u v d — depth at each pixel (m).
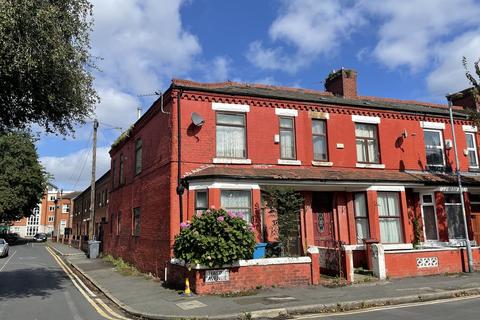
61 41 10.77
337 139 17.31
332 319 8.62
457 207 17.98
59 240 64.88
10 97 11.60
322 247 14.76
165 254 14.51
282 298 10.55
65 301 11.57
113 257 24.00
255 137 15.91
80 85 12.00
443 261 14.78
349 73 20.39
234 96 15.84
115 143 24.19
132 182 20.67
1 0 9.23
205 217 11.80
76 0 11.30
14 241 63.03
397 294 10.88
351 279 12.95
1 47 9.62
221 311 9.31
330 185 15.21
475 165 19.86
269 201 13.98
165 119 15.80
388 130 18.30
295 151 16.53
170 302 10.55
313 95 19.09
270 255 13.48
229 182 14.05
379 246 13.73
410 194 17.86
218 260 11.44
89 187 40.22
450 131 19.56
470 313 8.75
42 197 55.19
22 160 48.44
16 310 10.23
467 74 17.33
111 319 9.25
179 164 14.59
